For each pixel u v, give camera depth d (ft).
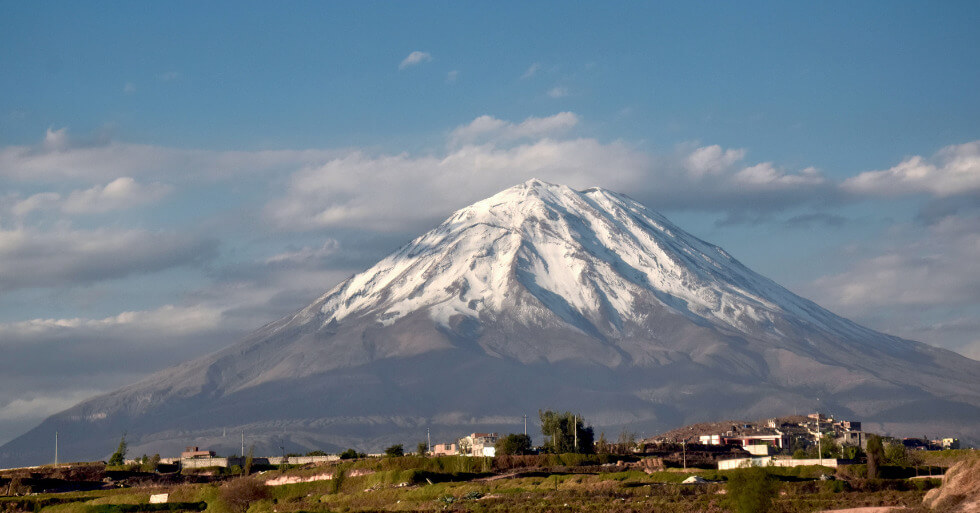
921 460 583.58
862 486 424.05
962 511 347.56
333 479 560.61
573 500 434.30
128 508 517.55
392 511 448.65
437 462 591.37
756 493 381.81
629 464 588.09
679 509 393.29
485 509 426.51
